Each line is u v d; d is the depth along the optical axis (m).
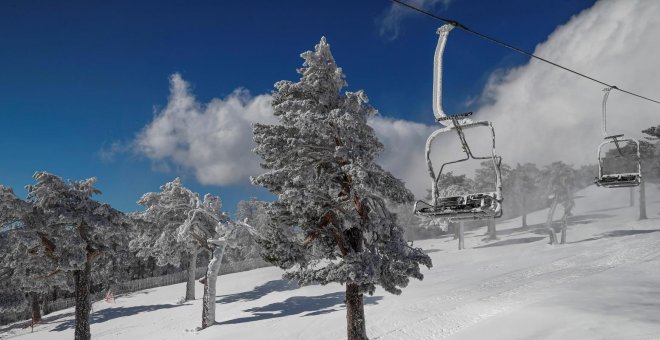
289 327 29.33
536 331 20.11
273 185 19.33
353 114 18.72
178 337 32.88
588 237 62.06
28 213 35.16
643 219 69.69
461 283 38.31
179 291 60.12
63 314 54.09
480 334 21.45
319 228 19.75
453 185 69.75
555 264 43.44
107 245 35.28
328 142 19.08
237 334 29.89
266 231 19.80
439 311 27.64
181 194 49.25
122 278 52.75
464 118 10.04
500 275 40.75
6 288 40.47
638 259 40.25
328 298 39.94
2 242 34.97
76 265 33.47
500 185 9.94
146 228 49.12
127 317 45.38
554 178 62.41
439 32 10.20
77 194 34.94
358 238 20.03
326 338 25.70
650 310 20.86
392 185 19.36
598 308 22.02
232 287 57.41
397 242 18.72
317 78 19.78
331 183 19.28
